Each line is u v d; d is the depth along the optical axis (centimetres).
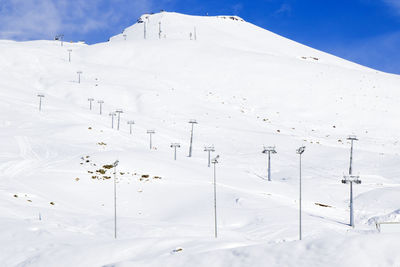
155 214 4838
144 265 1630
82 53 17512
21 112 9144
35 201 4609
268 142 9619
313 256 1425
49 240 3061
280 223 4378
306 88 14875
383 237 1452
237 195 5378
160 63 16500
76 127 8300
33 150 6738
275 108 13188
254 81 15150
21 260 2581
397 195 5850
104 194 5275
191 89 14088
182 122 10819
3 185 4919
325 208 5497
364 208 5566
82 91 12212
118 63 16688
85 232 3650
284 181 6962
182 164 7006
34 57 15050
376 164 8094
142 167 6272
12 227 3334
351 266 1323
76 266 2303
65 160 6278
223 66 16312
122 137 8575
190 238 3028
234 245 2862
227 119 11431
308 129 11775
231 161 8044
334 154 8775
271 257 1482
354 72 17388
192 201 5200
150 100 12125
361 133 11869
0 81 12150
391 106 13900
